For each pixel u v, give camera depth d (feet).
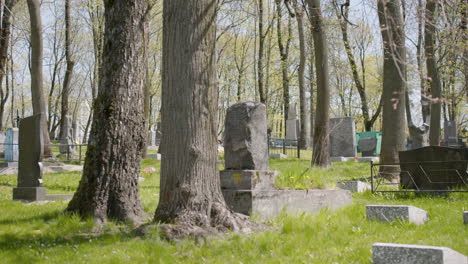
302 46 95.40
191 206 22.50
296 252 18.84
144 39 29.99
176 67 23.30
